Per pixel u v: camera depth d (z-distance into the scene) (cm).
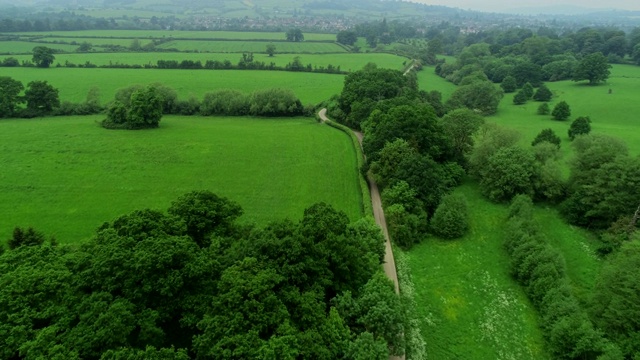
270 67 19675
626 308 4500
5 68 17225
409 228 6556
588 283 5784
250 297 3541
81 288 3669
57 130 11088
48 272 3719
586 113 14525
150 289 3609
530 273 5641
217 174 8806
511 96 17762
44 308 3441
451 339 4803
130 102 11888
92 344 3116
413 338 4653
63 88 15088
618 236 6384
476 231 7069
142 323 3428
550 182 7738
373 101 12000
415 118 8869
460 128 9512
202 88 16088
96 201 7500
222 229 4834
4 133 10662
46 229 6569
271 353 3120
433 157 8919
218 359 3181
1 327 3198
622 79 18350
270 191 8106
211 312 3591
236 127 12312
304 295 3866
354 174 8981
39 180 8156
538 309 5253
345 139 11238
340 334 3822
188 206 4778
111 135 10875
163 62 18962
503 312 5241
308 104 14188
